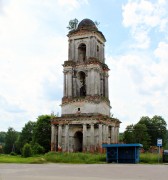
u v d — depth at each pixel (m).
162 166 40.97
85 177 24.03
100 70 78.25
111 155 53.06
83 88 78.44
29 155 75.81
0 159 60.16
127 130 109.75
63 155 58.12
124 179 22.48
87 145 71.12
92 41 77.56
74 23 82.62
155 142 117.12
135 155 51.56
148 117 120.81
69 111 75.00
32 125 127.62
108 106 78.69
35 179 22.25
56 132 75.81
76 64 77.88
